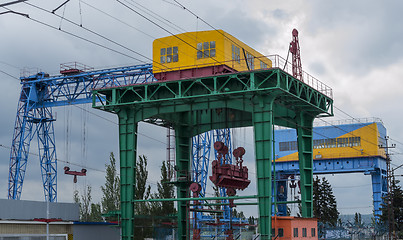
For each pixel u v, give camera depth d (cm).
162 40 6462
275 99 6144
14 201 5041
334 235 11119
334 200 11962
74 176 9569
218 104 6019
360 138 12744
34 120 12250
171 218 7100
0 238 4681
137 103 6225
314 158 13012
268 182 5631
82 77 11325
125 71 10931
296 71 8612
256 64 6906
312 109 6806
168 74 6372
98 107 6388
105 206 10256
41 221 5162
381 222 11881
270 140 5681
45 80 11669
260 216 5609
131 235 6159
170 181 6931
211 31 6197
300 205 7488
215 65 6109
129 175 6278
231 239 6550
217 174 6159
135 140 6388
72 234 5556
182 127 7112
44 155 12519
